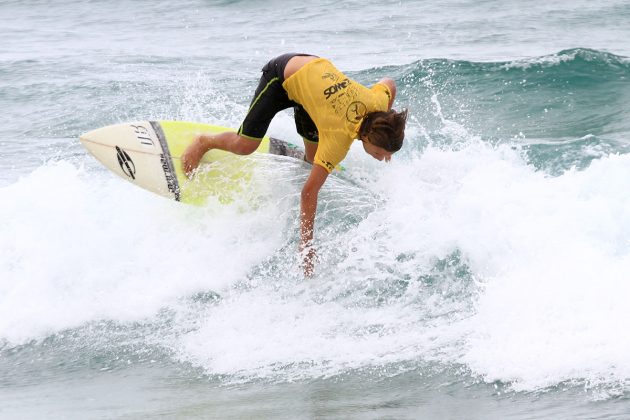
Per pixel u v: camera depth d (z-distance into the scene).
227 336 16.50
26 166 27.58
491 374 13.71
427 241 17.83
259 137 19.06
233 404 13.59
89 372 15.80
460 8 59.38
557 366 13.48
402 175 20.09
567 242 16.33
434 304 16.58
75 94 37.44
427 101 33.22
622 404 12.20
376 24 55.38
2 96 37.91
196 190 20.38
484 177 18.95
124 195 21.31
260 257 18.80
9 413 13.96
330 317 16.62
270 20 59.84
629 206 16.66
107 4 71.00
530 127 29.45
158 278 18.62
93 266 19.08
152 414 13.38
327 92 17.02
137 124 21.62
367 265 17.83
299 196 19.94
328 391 13.88
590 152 23.66
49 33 59.88
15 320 17.97
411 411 12.76
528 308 15.16
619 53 42.22
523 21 54.09
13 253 19.52
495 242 16.98
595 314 14.43
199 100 34.94
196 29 58.47
